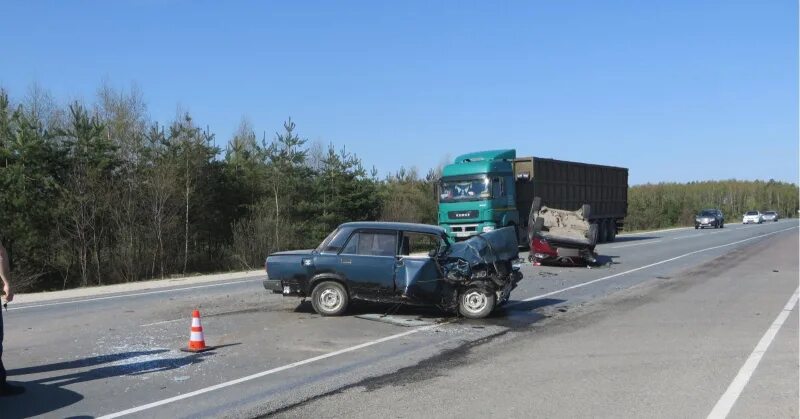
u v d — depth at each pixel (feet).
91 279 80.43
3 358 27.91
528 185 91.91
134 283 69.26
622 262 76.43
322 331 33.50
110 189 82.58
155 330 34.40
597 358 27.20
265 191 104.83
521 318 37.60
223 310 41.01
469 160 90.99
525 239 92.79
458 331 33.58
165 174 87.71
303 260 37.73
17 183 72.74
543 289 51.31
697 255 86.48
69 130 80.94
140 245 84.84
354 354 28.27
